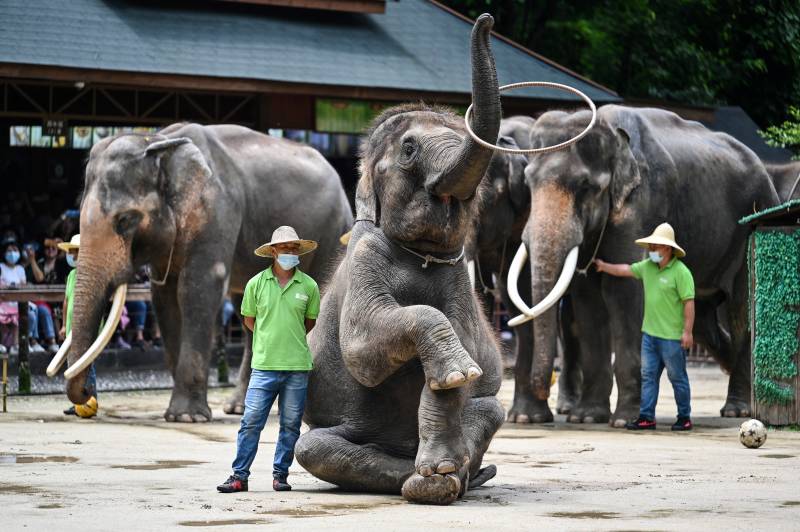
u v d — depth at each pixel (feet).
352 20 80.84
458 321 26.84
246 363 51.16
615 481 30.60
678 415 45.29
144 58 67.87
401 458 27.86
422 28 82.17
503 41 86.53
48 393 58.29
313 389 28.58
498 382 28.68
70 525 23.30
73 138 81.66
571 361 53.11
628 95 109.50
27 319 57.41
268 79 69.36
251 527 23.11
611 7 109.91
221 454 36.09
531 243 46.21
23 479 30.25
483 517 24.50
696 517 24.72
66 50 66.49
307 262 55.01
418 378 27.22
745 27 110.73
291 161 53.88
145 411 51.16
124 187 46.47
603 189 46.57
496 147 23.73
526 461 35.01
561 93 80.64
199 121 78.07
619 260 46.98
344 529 22.91
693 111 89.45
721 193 51.08
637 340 46.70
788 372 43.32
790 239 43.11
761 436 38.45
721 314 62.90
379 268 26.71
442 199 26.32
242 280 52.08
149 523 23.61
